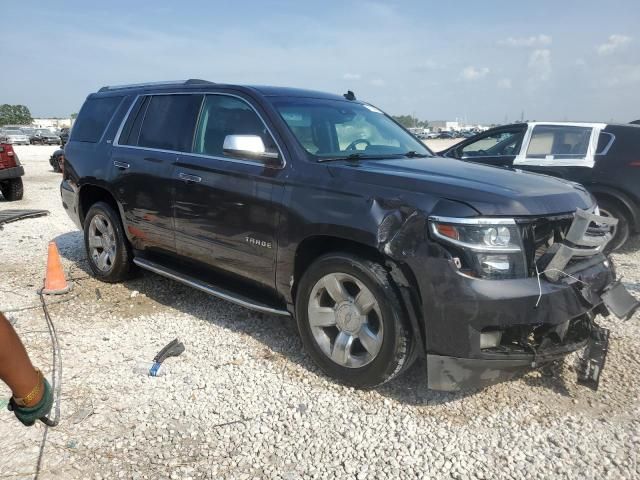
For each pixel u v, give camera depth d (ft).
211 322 15.06
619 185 22.62
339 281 11.25
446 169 12.17
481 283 9.57
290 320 15.10
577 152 23.84
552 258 9.98
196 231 14.33
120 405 10.88
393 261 10.36
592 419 10.36
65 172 19.56
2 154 36.88
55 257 17.52
